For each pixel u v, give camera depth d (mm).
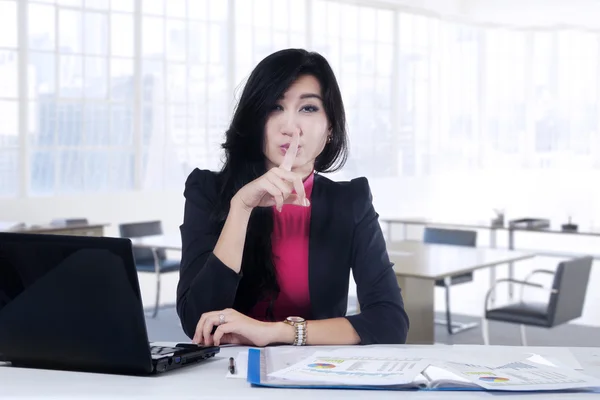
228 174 1965
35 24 7230
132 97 7906
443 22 11406
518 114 12055
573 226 6957
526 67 12000
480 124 11898
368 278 2000
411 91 10883
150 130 8047
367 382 1311
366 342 1821
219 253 1829
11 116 7125
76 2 7469
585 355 1608
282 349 1599
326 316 1989
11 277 1538
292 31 9297
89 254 1472
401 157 10797
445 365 1418
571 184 11805
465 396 1262
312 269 1968
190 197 2021
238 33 8703
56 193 7449
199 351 1604
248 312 1977
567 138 11891
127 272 1448
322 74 1922
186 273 1943
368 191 2080
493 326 6609
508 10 11234
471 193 11727
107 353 1483
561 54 11820
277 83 1884
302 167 1989
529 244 11203
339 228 2002
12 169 7156
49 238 1499
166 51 8117
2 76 7066
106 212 7637
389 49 10539
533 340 6059
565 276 4719
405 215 10773
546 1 11078
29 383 1410
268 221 1934
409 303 4965
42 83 7312
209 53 8445
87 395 1305
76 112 7543
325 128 1950
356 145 10172
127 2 7809
